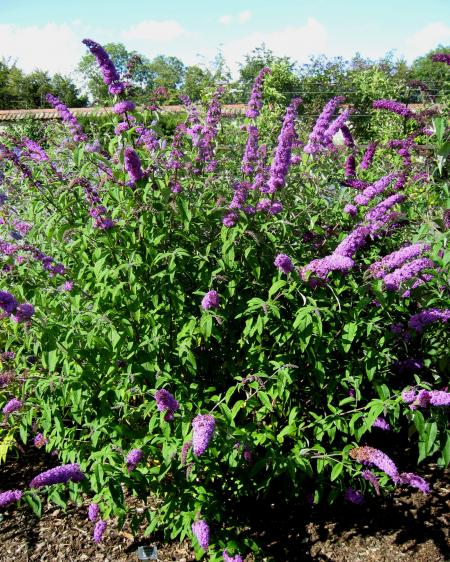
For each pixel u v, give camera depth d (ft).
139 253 6.69
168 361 6.64
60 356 6.48
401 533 6.65
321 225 7.82
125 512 6.08
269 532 6.72
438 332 7.30
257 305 6.08
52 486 6.18
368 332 6.25
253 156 8.02
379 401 5.99
